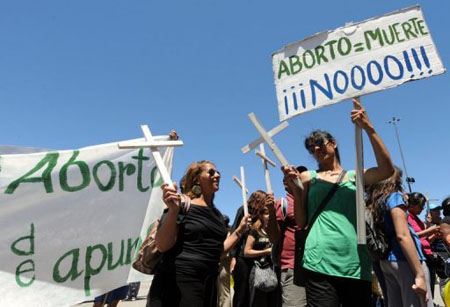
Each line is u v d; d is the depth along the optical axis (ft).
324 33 9.07
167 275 8.04
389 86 8.13
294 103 8.98
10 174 9.96
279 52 9.51
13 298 9.40
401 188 10.75
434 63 7.98
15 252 9.70
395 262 9.87
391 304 10.41
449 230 13.24
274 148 8.98
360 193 7.59
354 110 7.87
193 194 9.15
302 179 9.04
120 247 11.06
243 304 14.67
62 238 10.30
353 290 7.80
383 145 7.64
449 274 13.96
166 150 12.31
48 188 10.36
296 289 11.96
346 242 7.82
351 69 8.56
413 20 8.42
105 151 11.35
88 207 10.79
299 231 8.84
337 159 9.20
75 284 10.25
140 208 11.62
